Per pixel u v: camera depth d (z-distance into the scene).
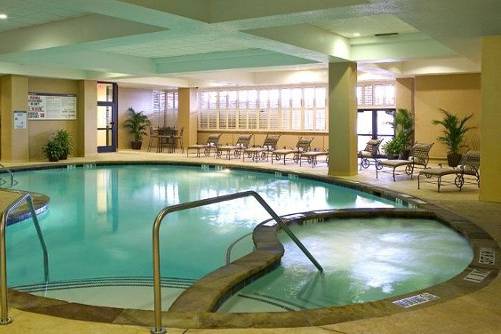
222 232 7.27
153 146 22.38
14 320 3.25
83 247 6.50
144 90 22.17
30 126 16.08
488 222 6.76
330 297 4.62
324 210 7.79
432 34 8.27
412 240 6.53
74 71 16.52
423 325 3.19
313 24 9.83
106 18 8.48
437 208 7.79
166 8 6.50
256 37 8.34
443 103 15.67
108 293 4.81
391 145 15.78
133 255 6.14
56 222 7.98
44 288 4.96
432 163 15.26
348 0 6.23
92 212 8.76
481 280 4.19
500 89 8.25
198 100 21.72
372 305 3.56
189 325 3.16
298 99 19.20
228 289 4.45
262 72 18.78
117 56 13.91
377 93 17.62
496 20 7.16
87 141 17.31
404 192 9.51
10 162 15.11
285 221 7.02
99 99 18.61
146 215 8.52
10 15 8.84
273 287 4.87
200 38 11.09
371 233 6.93
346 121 12.04
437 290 3.91
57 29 9.31
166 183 12.26
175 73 14.84
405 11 6.60
